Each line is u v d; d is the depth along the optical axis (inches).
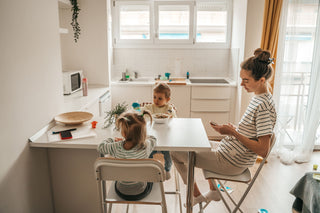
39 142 71.4
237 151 69.5
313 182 80.7
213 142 85.9
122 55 173.8
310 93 131.3
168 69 175.5
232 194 104.7
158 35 170.1
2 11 59.6
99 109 128.7
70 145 70.8
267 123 62.9
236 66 157.2
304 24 128.0
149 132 76.3
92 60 150.8
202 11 167.6
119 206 97.0
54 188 84.5
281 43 130.6
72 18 139.3
